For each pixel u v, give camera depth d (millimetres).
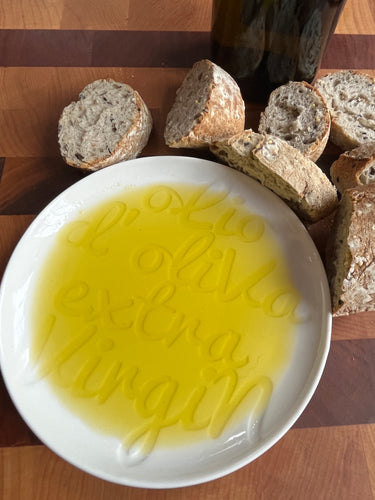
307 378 199
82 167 252
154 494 195
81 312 223
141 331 219
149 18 324
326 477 198
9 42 315
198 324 220
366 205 208
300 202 231
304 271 226
